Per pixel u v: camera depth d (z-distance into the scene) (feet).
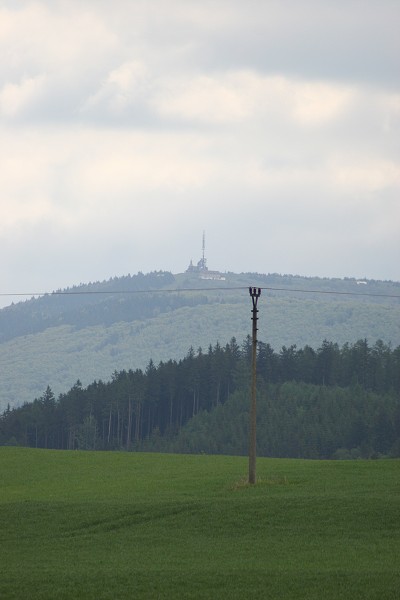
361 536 639.35
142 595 496.64
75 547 634.84
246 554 598.75
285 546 618.44
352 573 532.32
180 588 508.12
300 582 515.09
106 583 519.19
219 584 515.09
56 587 511.40
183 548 623.36
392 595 485.56
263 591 499.92
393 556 581.53
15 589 508.53
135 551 617.62
